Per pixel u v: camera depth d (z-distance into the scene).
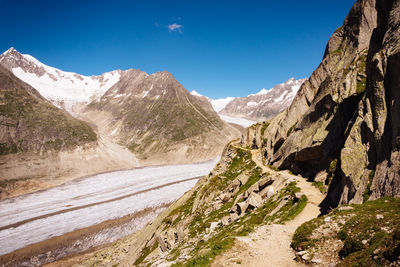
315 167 31.94
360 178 18.33
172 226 43.19
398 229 9.12
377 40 21.73
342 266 10.16
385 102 17.91
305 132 36.09
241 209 29.17
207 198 44.44
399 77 16.28
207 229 29.38
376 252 9.30
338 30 43.06
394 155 15.30
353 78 30.23
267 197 29.11
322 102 34.00
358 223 12.08
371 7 36.09
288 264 12.34
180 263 16.16
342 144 27.77
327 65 42.34
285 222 18.72
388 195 14.34
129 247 63.50
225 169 57.72
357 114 24.19
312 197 23.41
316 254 12.02
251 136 66.12
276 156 44.28
